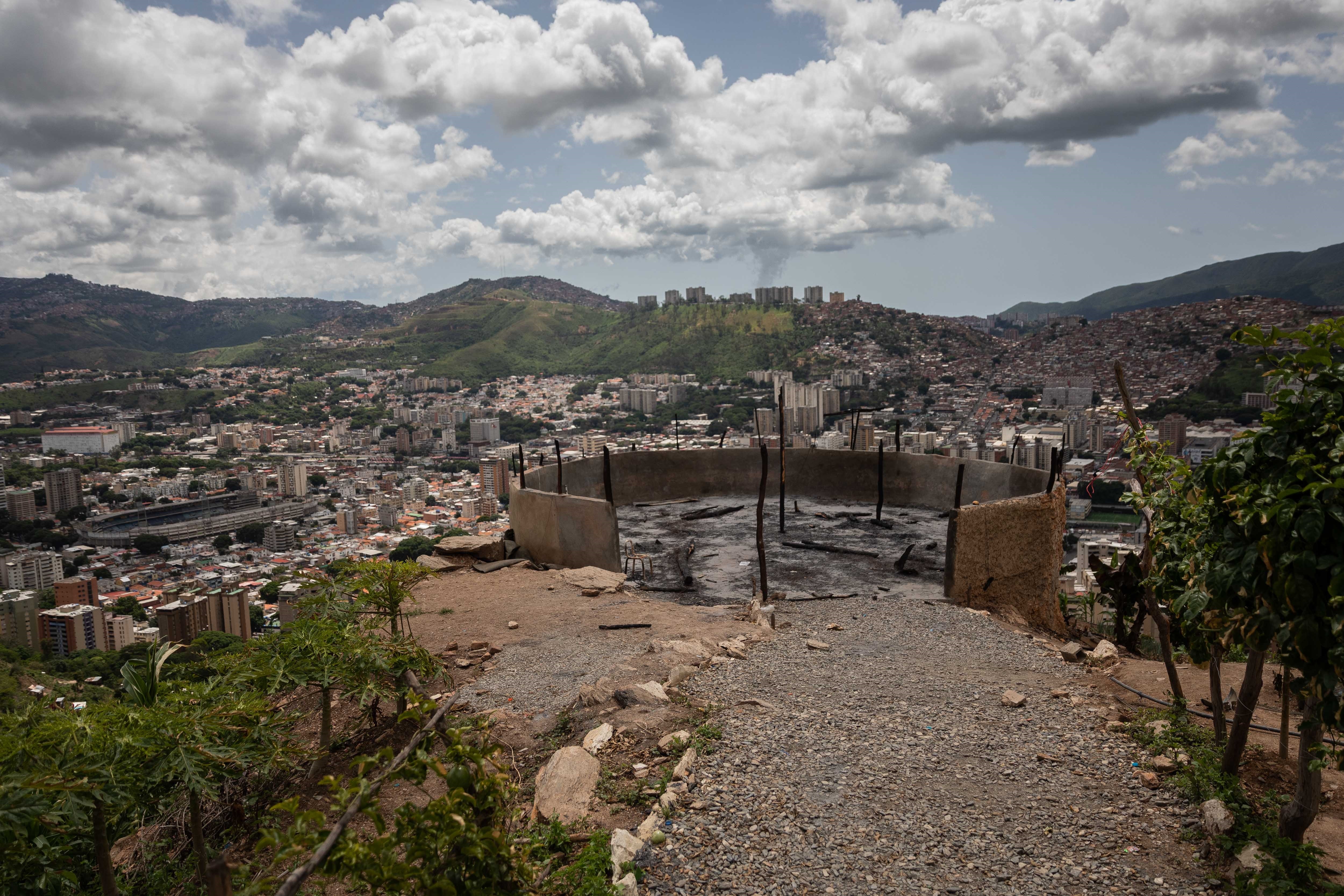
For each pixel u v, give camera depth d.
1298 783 3.51
